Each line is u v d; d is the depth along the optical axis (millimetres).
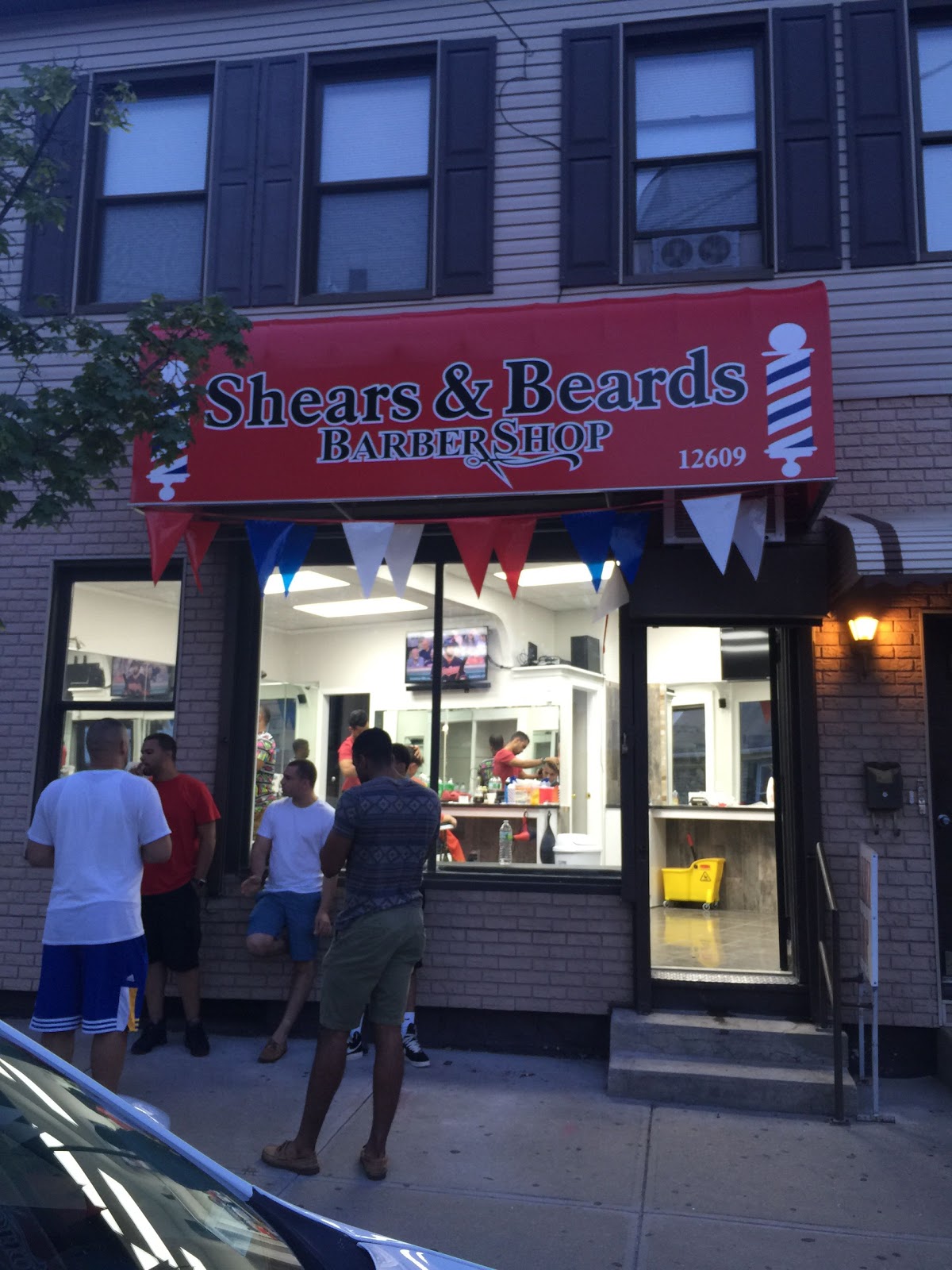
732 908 8383
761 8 7379
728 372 6074
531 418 6195
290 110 7871
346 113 7969
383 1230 4227
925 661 6680
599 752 6863
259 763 7348
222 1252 2023
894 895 6414
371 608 7379
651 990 6492
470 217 7523
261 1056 6371
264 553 6641
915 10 7289
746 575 6594
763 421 6004
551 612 7094
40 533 7664
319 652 7395
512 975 6676
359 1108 5633
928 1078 6266
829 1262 4051
